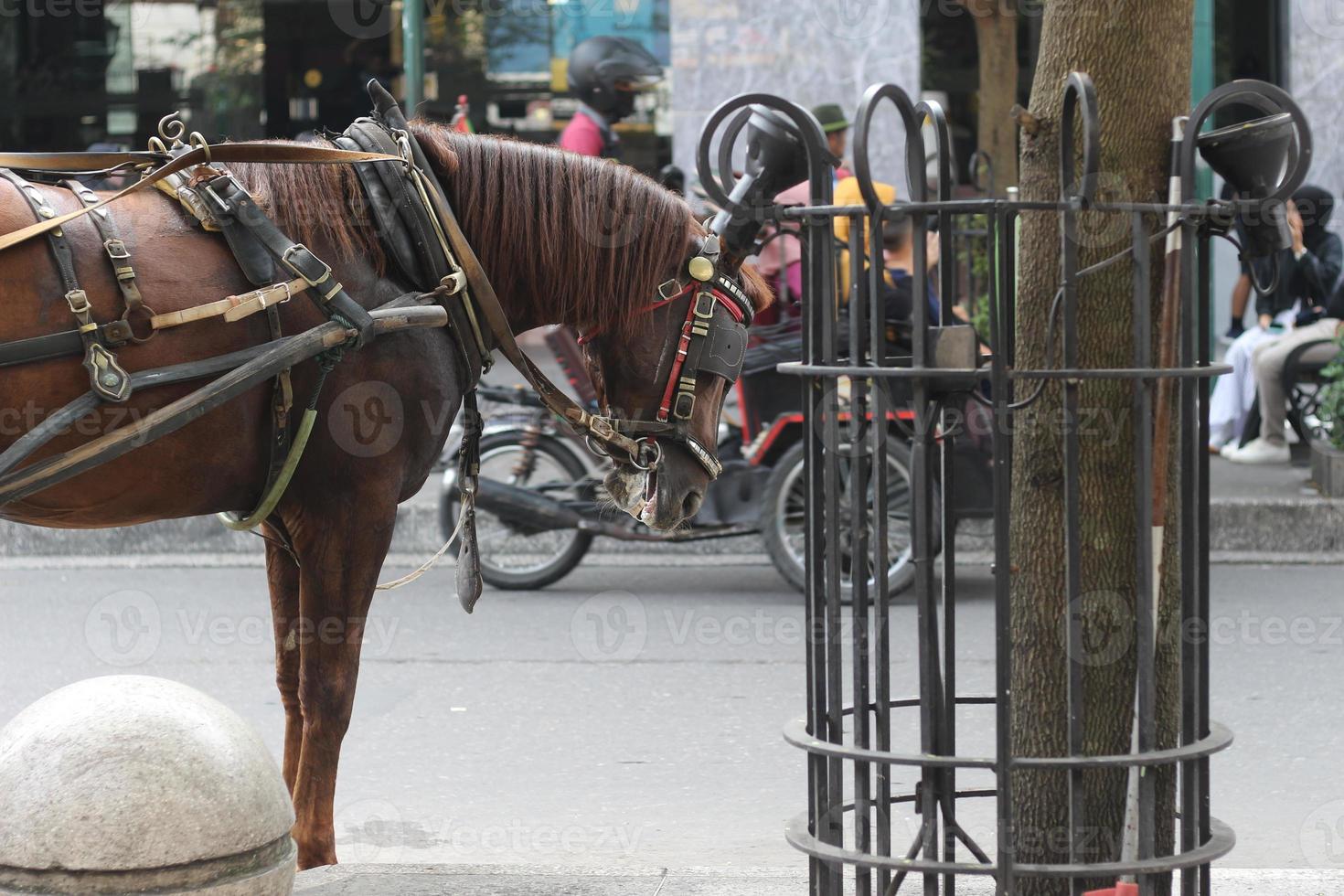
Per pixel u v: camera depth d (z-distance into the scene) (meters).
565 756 5.97
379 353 4.03
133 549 10.09
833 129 10.23
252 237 3.82
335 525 4.10
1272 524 9.73
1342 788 5.50
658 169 13.38
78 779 3.18
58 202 3.68
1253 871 4.31
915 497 3.30
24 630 7.96
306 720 4.19
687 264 4.47
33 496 3.72
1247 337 11.75
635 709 6.60
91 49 14.42
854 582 3.43
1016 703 3.79
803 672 7.19
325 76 14.16
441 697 6.80
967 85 13.44
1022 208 3.15
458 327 4.21
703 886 4.19
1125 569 3.65
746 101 3.40
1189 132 3.24
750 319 4.66
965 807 5.42
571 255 4.38
